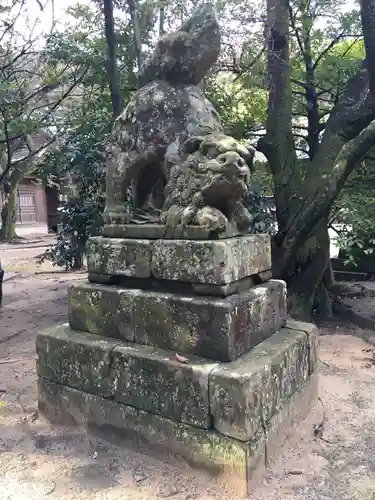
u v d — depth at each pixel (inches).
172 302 91.1
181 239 94.2
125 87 226.5
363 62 188.4
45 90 246.7
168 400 86.5
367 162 206.7
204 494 79.0
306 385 105.3
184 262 91.7
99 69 221.8
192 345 89.0
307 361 105.7
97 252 107.1
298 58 228.5
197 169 93.0
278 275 180.5
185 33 103.4
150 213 113.2
